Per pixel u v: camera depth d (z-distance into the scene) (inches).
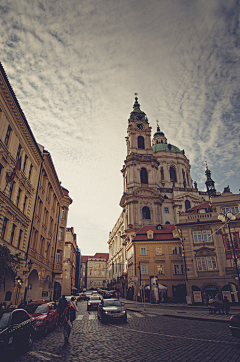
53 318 667.4
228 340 463.2
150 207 2785.4
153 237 1978.3
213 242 1513.3
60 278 2255.2
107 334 546.0
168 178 3449.8
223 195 1585.9
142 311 1058.7
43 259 1435.8
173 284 1819.6
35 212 1250.0
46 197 1464.1
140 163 3034.0
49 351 412.8
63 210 2050.9
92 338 506.3
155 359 350.0
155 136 4116.6
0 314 419.5
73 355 381.4
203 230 1553.9
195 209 1861.5
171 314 892.0
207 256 1498.5
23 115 973.8
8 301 956.0
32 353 402.9
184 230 1584.6
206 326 637.9
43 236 1449.3
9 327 388.5
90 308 1159.6
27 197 1143.6
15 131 959.6
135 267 1907.0
